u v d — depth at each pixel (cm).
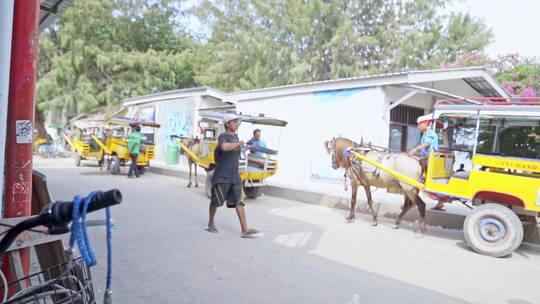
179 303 416
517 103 689
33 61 301
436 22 2333
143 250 593
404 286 496
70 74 2553
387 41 2200
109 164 1581
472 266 593
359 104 1278
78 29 2652
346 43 2156
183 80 2959
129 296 427
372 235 761
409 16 2309
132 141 1487
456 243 731
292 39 2295
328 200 1079
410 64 2152
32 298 213
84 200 140
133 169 1492
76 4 2561
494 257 645
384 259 607
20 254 278
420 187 734
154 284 463
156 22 3056
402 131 1330
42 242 267
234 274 509
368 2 2297
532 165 620
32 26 299
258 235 716
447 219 870
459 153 804
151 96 2239
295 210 998
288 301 433
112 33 2828
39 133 2806
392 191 826
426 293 477
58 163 1973
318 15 2191
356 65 2112
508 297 475
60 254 288
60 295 225
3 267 267
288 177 1482
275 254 605
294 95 1463
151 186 1287
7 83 283
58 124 2523
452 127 748
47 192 326
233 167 690
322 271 538
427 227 866
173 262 545
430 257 630
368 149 862
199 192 1202
